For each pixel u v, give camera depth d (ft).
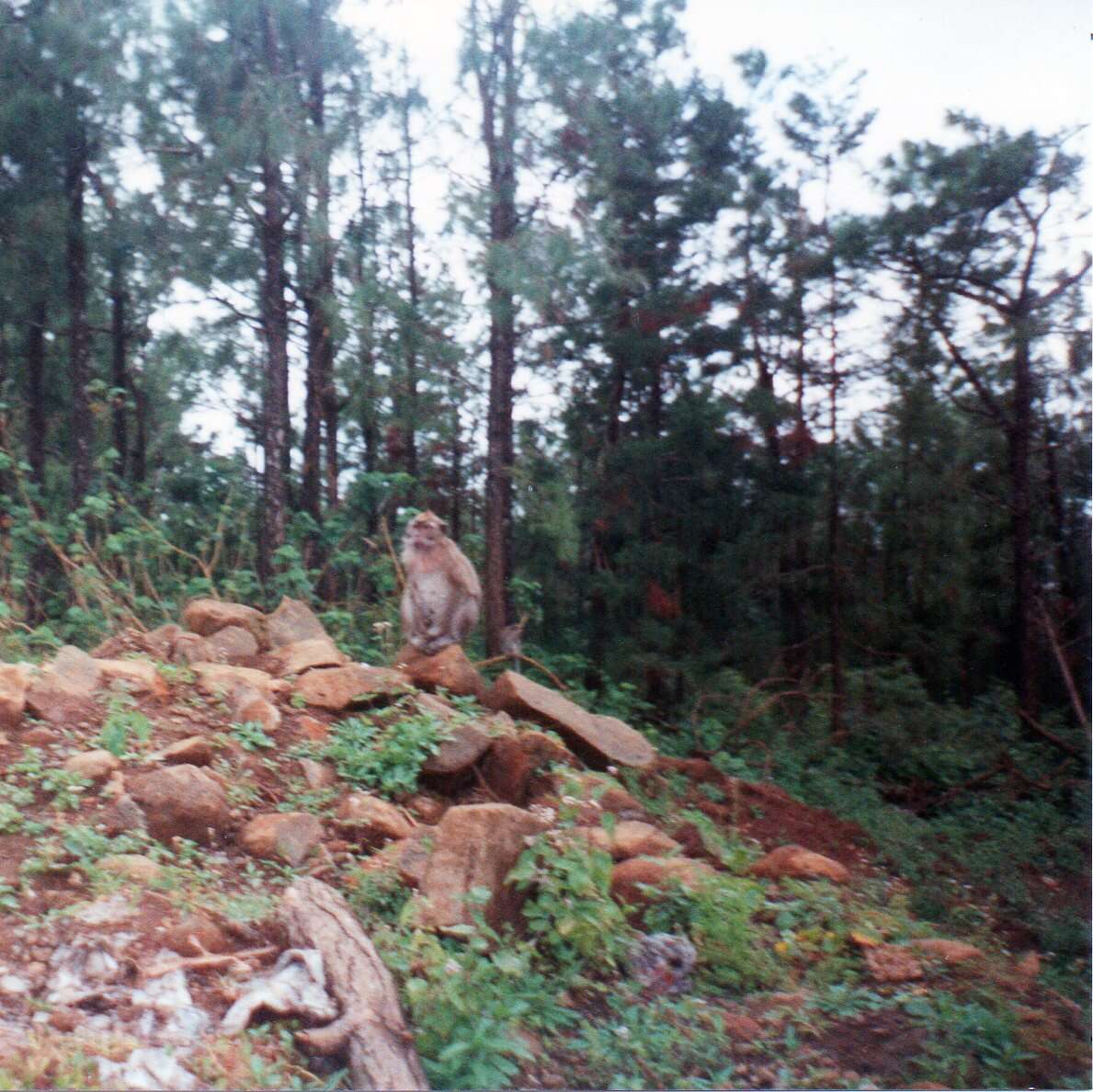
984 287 47.34
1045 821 37.45
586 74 45.83
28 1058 13.70
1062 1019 18.37
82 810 19.06
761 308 56.85
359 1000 15.40
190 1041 14.71
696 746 37.58
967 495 52.49
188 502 51.78
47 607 37.58
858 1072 16.63
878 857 28.22
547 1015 16.88
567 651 52.49
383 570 39.83
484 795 24.03
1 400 57.52
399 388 48.88
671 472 49.73
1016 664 49.32
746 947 19.51
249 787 21.56
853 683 48.16
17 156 48.44
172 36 48.37
